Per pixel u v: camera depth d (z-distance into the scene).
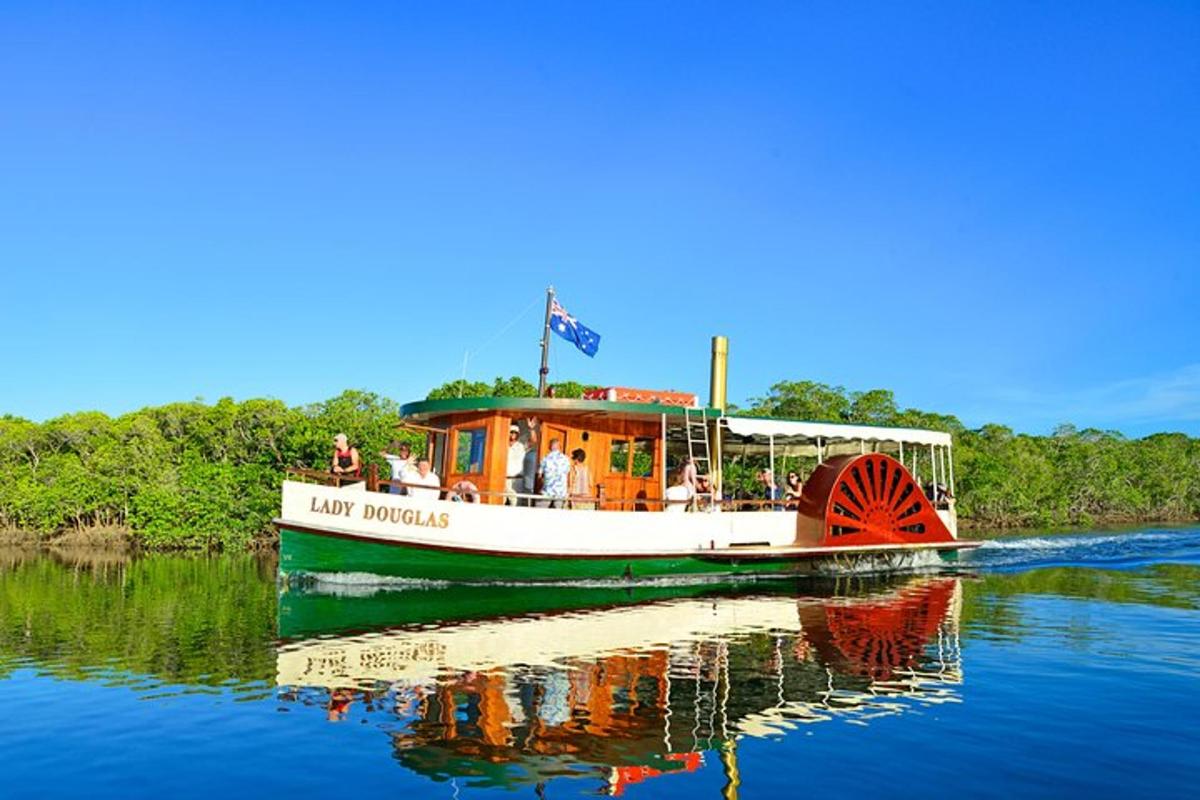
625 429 18.47
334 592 15.73
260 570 23.95
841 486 19.84
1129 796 5.70
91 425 55.50
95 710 7.71
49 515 45.56
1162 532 40.84
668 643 10.70
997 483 51.47
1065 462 63.34
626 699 7.96
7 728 7.20
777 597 15.60
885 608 14.06
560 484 16.50
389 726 7.14
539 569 16.66
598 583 17.20
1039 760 6.37
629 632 11.54
